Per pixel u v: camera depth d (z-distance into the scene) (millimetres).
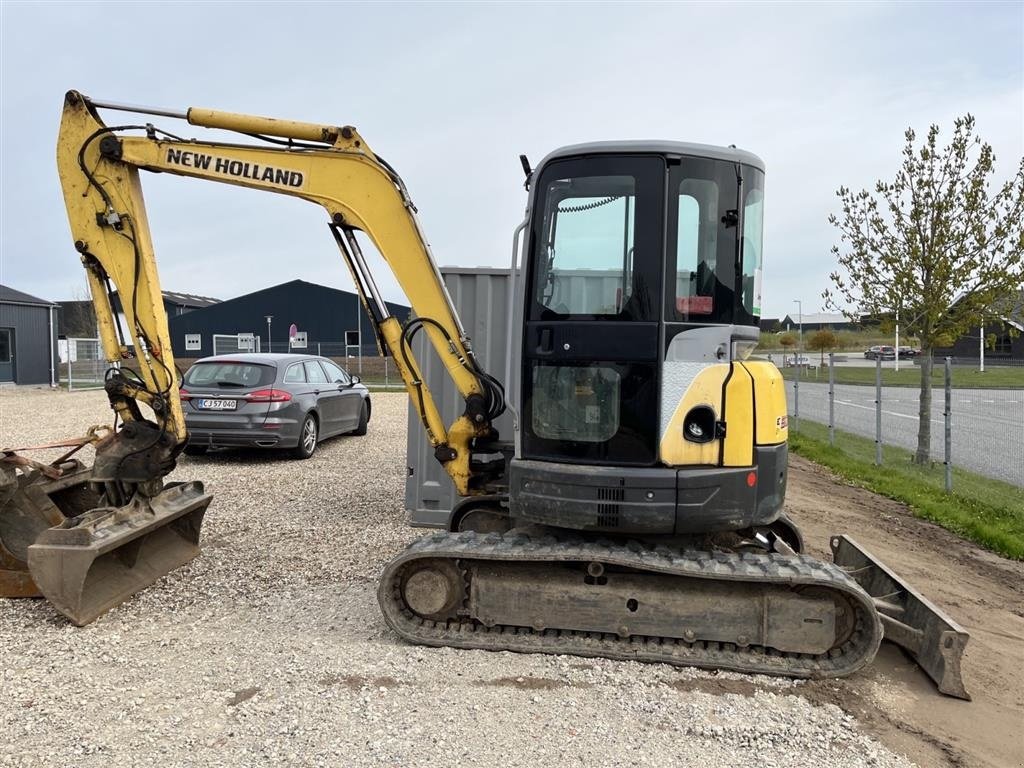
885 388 28438
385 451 11258
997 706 3875
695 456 4090
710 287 4141
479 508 5078
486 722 3408
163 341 5211
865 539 7148
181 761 3033
